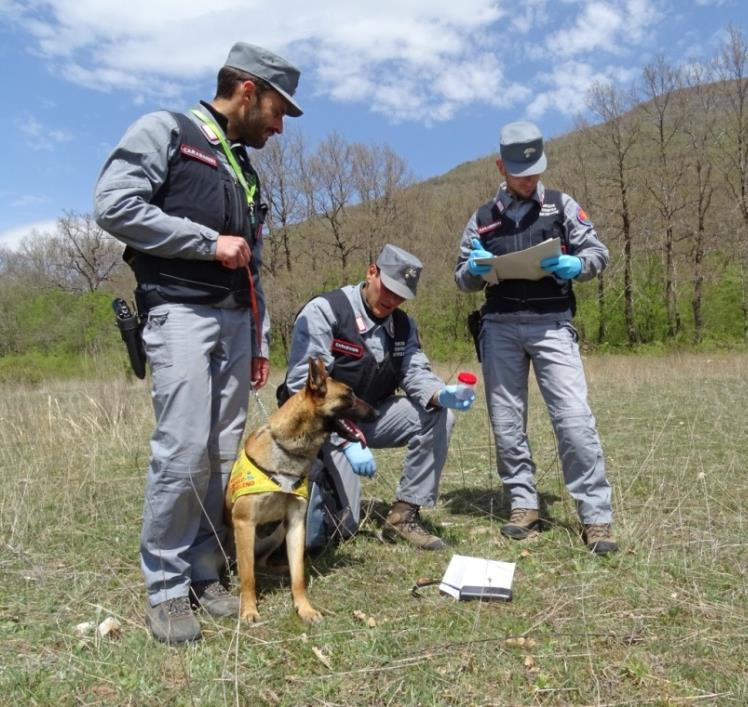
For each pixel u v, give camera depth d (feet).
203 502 11.54
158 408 9.87
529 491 14.52
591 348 101.60
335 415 11.02
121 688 8.44
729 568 11.94
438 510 16.28
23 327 84.58
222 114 10.59
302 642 9.60
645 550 12.71
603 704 8.05
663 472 18.62
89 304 86.07
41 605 10.87
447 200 120.16
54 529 14.66
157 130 9.57
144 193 9.44
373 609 10.72
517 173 13.60
